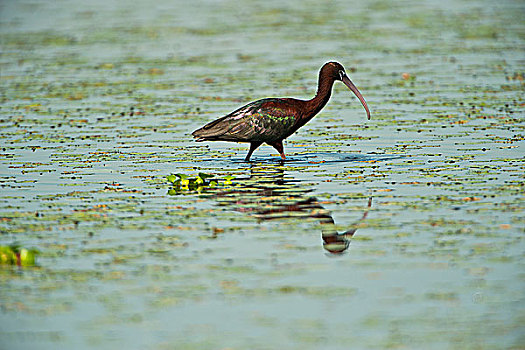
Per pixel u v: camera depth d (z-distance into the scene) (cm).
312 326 918
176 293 1008
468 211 1302
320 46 3369
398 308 961
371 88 2534
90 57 3222
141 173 1596
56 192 1449
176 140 1905
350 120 2120
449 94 2386
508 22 3916
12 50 3422
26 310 965
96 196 1422
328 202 1366
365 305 971
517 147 1758
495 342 875
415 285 1023
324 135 1952
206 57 3153
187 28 3953
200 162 1697
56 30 3978
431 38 3522
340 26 3941
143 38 3678
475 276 1047
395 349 862
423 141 1847
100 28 4016
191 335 900
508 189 1425
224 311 958
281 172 1595
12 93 2522
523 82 2536
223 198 1406
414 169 1588
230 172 1602
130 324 930
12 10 4828
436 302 975
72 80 2741
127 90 2548
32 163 1680
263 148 1847
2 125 2072
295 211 1324
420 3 4756
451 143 1816
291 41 3516
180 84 2627
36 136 1944
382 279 1045
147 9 4741
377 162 1661
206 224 1261
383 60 3027
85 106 2314
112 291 1014
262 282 1040
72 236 1206
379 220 1265
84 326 925
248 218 1292
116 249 1152
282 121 1666
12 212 1323
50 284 1036
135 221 1277
